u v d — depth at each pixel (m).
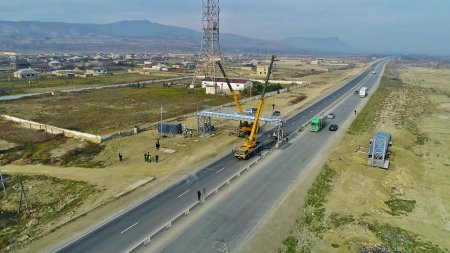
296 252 34.81
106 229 38.38
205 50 157.75
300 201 45.00
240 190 47.62
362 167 57.34
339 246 35.94
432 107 119.44
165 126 78.81
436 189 52.62
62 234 37.72
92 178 53.66
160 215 41.22
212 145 69.81
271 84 160.75
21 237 38.88
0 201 48.69
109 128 85.12
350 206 45.12
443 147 73.88
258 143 67.00
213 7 145.00
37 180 54.28
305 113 101.50
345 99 126.88
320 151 65.06
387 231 39.84
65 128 85.12
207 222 39.28
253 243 35.28
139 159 61.97
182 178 52.53
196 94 138.62
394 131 80.12
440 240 38.62
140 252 33.81
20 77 192.50
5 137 78.69
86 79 192.12
